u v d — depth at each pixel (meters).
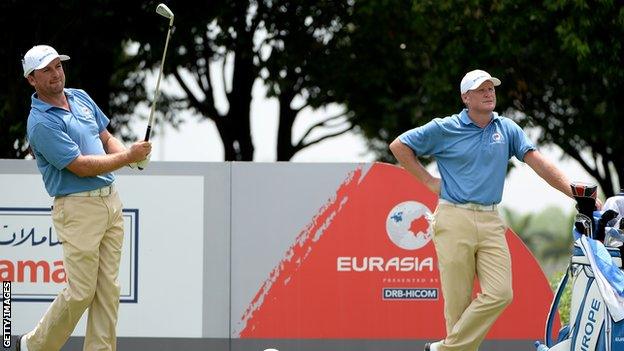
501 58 58.41
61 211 22.80
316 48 65.62
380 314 28.59
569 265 22.55
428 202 28.67
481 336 23.48
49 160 22.38
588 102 59.44
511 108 62.34
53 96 22.77
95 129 23.38
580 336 21.56
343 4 64.75
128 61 64.19
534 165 23.61
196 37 61.16
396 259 28.67
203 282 28.61
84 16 51.97
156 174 28.61
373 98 68.88
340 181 28.81
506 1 54.56
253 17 63.53
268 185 28.78
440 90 58.38
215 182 28.75
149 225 28.56
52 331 22.92
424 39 62.75
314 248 28.72
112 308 23.28
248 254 28.69
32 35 52.19
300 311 28.61
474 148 23.41
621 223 21.69
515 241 28.61
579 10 52.31
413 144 23.91
